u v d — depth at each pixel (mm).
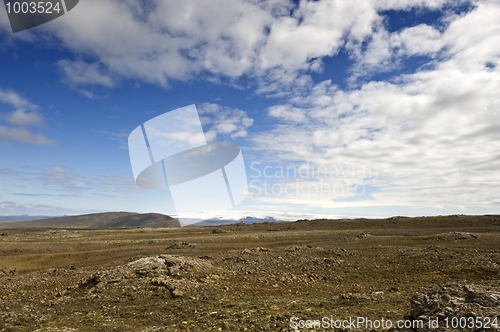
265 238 52625
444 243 33781
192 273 18031
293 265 22781
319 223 83688
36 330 10133
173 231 81062
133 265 18984
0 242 54250
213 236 58906
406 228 65938
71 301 13633
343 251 27578
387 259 24219
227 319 10672
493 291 7816
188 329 9953
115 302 13586
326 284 17906
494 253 21781
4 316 11297
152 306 12992
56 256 38656
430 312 7684
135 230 84312
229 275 19031
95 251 41750
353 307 11117
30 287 17750
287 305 12203
